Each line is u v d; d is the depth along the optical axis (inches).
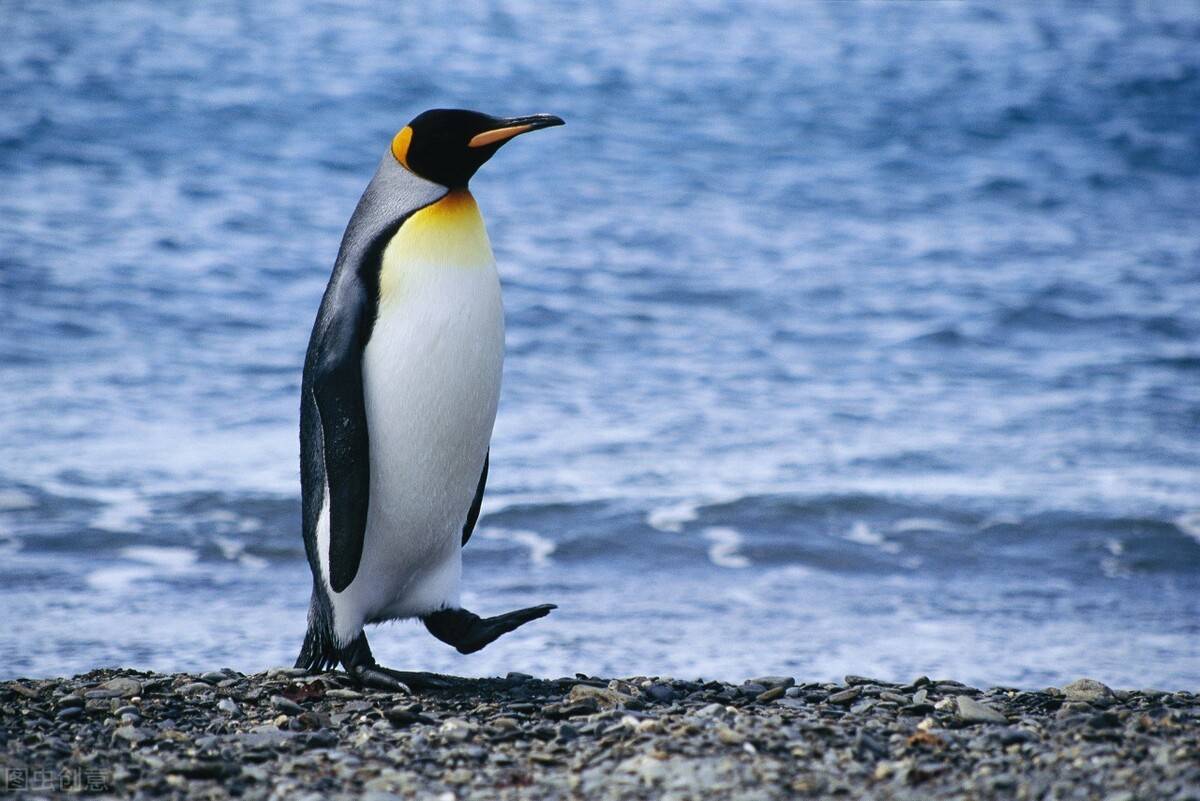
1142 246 1699.1
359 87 2637.8
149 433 952.3
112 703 388.2
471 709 389.7
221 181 1929.1
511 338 1264.8
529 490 831.7
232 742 352.2
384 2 3698.3
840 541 757.9
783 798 303.1
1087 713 368.5
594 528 769.6
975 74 2992.1
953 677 534.3
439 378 392.8
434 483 403.2
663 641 584.4
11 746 348.8
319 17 3437.5
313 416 401.1
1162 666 553.9
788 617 628.1
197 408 1022.4
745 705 394.6
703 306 1398.9
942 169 2181.3
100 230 1615.4
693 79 2869.1
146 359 1153.4
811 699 402.6
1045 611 644.1
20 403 1013.2
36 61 2760.8
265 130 2282.2
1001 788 303.4
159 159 2048.5
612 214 1824.6
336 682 411.5
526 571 712.4
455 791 317.7
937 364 1201.4
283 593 661.3
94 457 887.7
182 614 620.4
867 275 1539.1
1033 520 785.6
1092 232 1784.0
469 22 3430.1
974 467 896.3
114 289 1371.8
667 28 3486.7
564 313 1349.7
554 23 3481.8
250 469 869.2
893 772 318.7
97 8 3452.3
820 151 2298.2
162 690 404.5
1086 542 757.9
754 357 1221.1
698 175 2097.7
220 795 317.7
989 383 1135.6
